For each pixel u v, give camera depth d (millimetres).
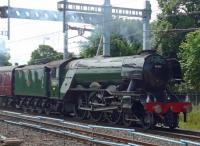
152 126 20734
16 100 36219
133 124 22219
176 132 20109
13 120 24734
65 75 27656
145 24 36531
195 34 40688
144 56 22000
